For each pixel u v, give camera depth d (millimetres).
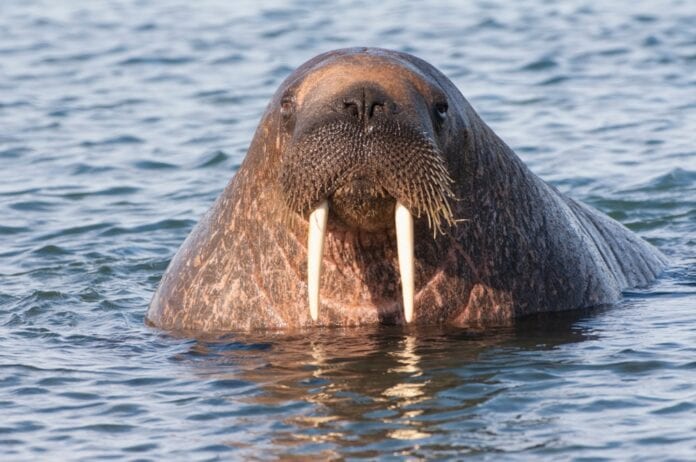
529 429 31594
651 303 43656
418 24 113938
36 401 35250
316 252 35750
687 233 57094
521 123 79188
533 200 41750
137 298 49000
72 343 41719
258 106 87312
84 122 83875
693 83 87938
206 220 43344
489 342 38688
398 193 35031
